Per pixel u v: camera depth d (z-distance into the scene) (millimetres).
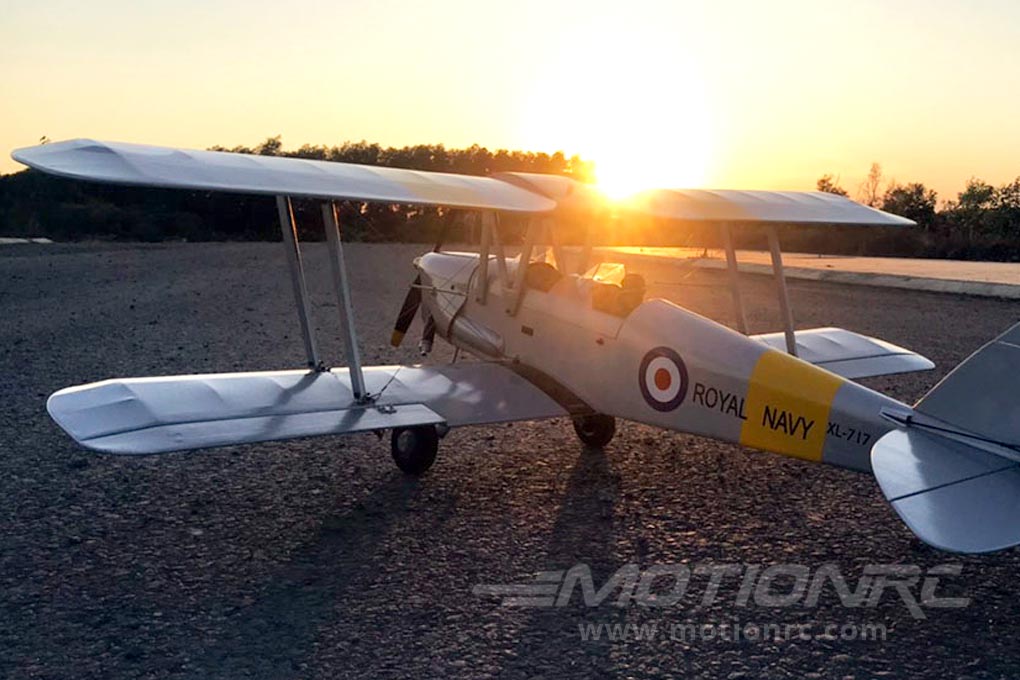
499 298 7359
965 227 33219
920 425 4609
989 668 3771
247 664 3760
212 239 46469
